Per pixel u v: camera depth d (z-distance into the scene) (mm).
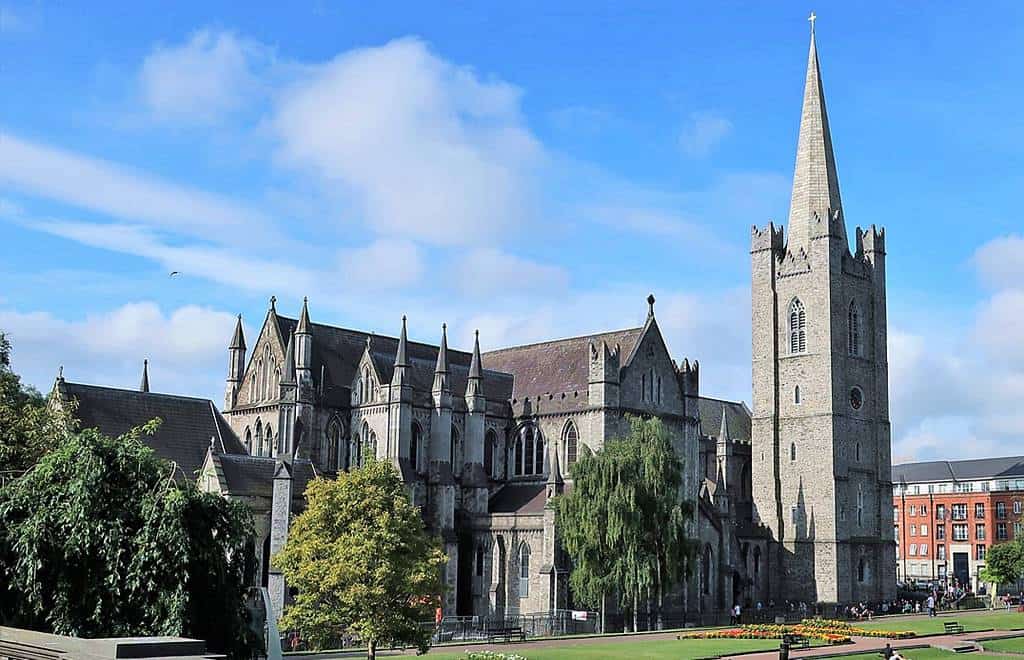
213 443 111625
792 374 168875
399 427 129250
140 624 50438
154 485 54281
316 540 77500
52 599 50219
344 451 135625
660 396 141375
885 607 159375
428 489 131875
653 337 142000
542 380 146625
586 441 135625
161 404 116625
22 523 51094
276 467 112125
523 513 127938
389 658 80938
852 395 167875
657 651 88375
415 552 79250
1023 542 192375
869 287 174000
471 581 131750
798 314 169750
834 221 169250
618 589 115188
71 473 52438
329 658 84250
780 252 174625
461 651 88875
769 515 167625
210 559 52781
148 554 50406
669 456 120750
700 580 138750
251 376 141000
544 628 114812
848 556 161750
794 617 140625
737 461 182250
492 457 144250
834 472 161875
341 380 137250
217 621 53312
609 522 114688
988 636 110500
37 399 90562
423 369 143000
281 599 106500
